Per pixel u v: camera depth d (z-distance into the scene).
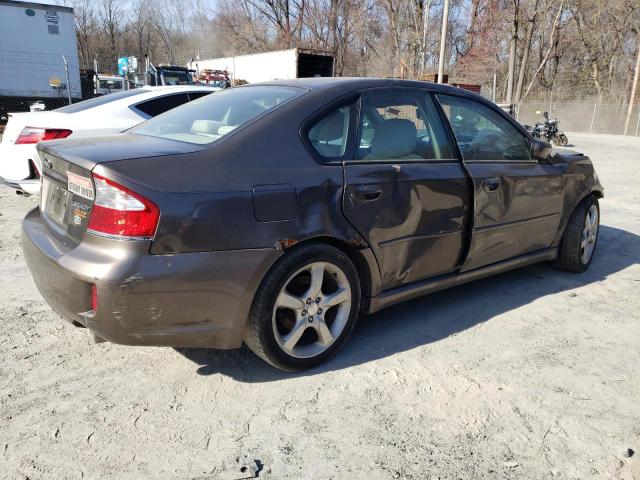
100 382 2.90
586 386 2.99
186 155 2.64
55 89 18.50
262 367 3.10
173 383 2.91
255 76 25.06
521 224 4.08
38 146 3.13
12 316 3.65
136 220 2.41
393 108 3.39
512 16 35.00
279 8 42.31
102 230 2.46
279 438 2.50
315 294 2.97
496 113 4.04
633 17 37.41
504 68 41.94
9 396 2.75
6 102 17.89
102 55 54.78
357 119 3.18
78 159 2.60
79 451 2.38
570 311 4.02
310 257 2.87
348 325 3.16
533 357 3.30
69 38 18.34
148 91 6.76
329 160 2.99
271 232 2.70
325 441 2.49
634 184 10.02
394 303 3.42
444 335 3.56
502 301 4.18
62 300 2.61
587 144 21.95
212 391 2.85
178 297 2.51
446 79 21.36
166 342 2.60
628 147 20.11
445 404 2.78
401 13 34.00
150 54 55.66
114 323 2.46
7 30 17.31
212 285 2.57
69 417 2.60
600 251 5.61
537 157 4.17
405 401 2.80
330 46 39.28
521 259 4.24
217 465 2.32
